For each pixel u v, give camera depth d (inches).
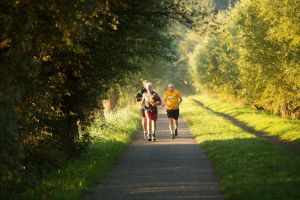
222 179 776.3
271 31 1718.8
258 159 940.6
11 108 508.4
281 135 1667.1
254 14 2007.9
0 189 583.5
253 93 2341.3
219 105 3907.5
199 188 729.0
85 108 1038.4
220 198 655.8
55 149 912.9
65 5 557.3
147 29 984.3
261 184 692.1
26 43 572.1
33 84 666.2
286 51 1716.3
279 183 692.7
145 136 1550.2
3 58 556.7
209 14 970.1
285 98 1950.1
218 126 1862.7
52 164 885.2
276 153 1022.4
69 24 560.4
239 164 882.8
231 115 2908.5
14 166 516.1
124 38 944.3
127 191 715.4
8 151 488.4
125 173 880.9
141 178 824.9
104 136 1496.1
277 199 601.0
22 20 561.0
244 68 2151.8
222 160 962.7
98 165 918.4
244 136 1446.9
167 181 791.7
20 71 567.2
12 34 576.7
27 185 725.9
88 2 580.4
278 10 1644.9
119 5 863.7
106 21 837.2
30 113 719.1
